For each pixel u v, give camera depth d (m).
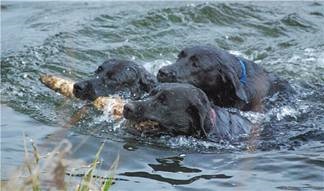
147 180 10.22
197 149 12.00
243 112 14.27
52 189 8.62
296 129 13.30
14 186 7.41
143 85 14.79
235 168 10.91
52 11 23.59
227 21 21.91
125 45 19.28
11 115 13.81
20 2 25.50
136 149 11.84
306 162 11.14
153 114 12.48
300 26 21.69
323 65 18.17
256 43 20.17
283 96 15.23
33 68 17.14
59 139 12.11
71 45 19.00
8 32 20.78
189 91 12.68
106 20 21.45
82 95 14.34
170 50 19.19
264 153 11.77
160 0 25.09
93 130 12.84
